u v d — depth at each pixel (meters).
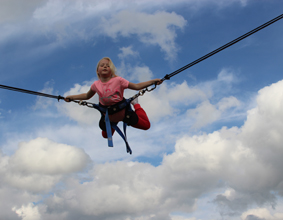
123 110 10.02
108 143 9.83
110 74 9.87
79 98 10.46
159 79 9.99
